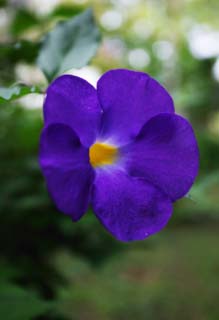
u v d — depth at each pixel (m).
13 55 0.28
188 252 0.91
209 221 0.97
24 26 0.33
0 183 0.28
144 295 0.77
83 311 0.70
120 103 0.17
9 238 0.29
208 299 0.75
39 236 0.30
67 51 0.22
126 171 0.17
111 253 0.32
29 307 0.20
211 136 0.48
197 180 0.29
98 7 0.53
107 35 0.46
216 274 0.83
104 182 0.17
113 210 0.16
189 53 0.53
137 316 0.70
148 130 0.17
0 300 0.20
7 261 0.28
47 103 0.15
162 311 0.72
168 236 0.88
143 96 0.17
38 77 0.34
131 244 0.33
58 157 0.15
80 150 0.16
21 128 0.30
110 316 0.70
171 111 0.17
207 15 1.07
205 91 0.51
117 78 0.17
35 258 0.30
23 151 0.30
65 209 0.15
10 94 0.17
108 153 0.18
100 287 0.79
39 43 0.24
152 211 0.17
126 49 0.50
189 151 0.17
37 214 0.29
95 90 0.16
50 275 0.31
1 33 0.36
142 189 0.17
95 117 0.16
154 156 0.17
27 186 0.28
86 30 0.22
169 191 0.17
